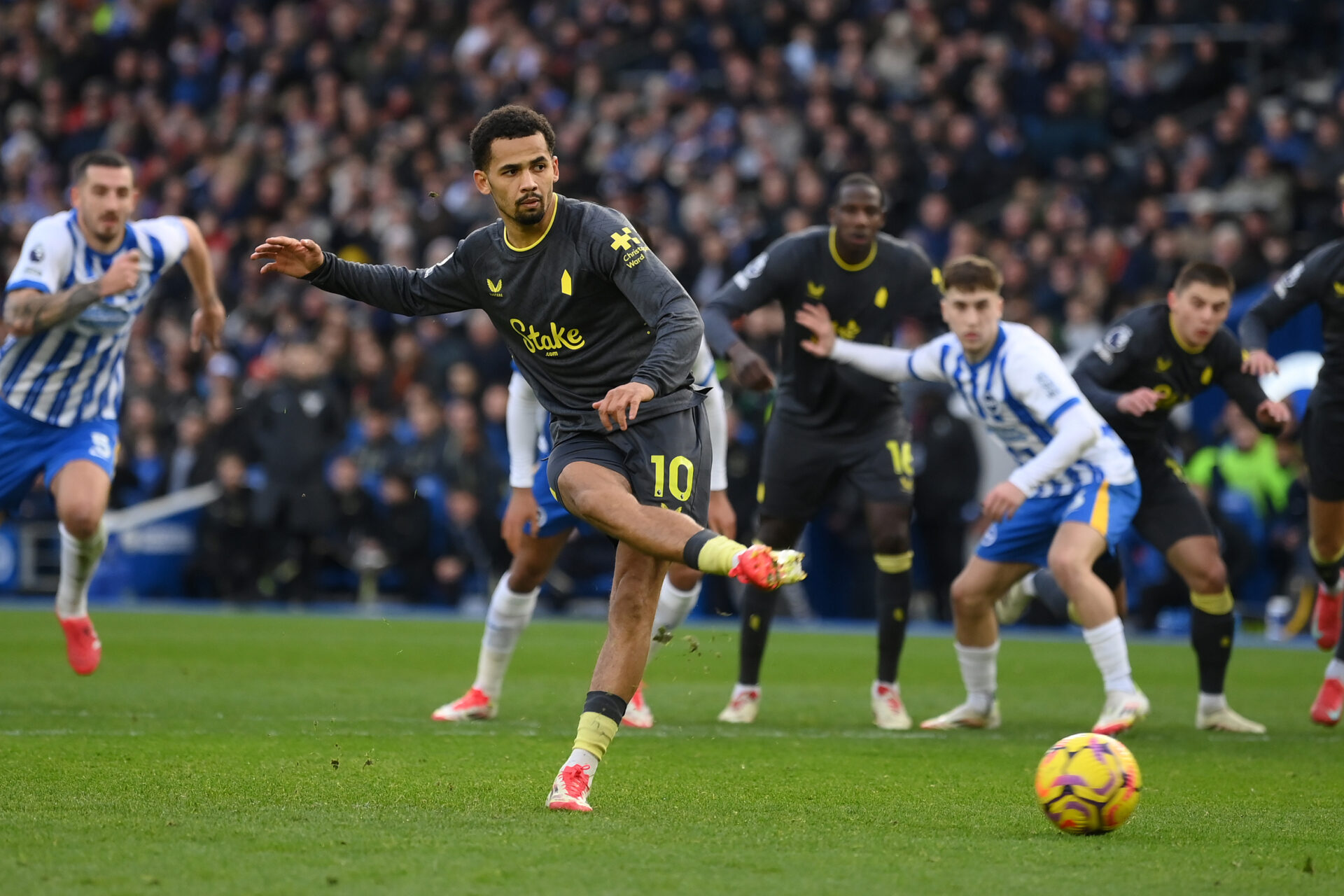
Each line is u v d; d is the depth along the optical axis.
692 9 78.88
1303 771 21.11
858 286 27.69
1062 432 24.16
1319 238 60.12
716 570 14.88
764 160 65.25
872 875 13.27
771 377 26.08
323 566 58.53
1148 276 58.38
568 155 70.38
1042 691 33.34
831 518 52.84
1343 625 30.61
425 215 67.12
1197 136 67.06
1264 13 73.81
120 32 90.06
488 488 54.66
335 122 78.50
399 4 81.75
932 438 50.09
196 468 58.03
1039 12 70.81
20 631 41.28
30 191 82.56
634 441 16.70
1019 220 62.53
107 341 25.98
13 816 15.41
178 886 12.34
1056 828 15.95
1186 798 18.53
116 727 23.11
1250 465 50.44
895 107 67.00
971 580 26.17
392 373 59.84
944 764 21.27
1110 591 27.23
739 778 19.55
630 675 16.56
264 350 65.06
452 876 12.84
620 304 16.81
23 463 26.20
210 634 42.47
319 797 17.05
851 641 45.38
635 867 13.37
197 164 80.50
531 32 82.12
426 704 27.95
